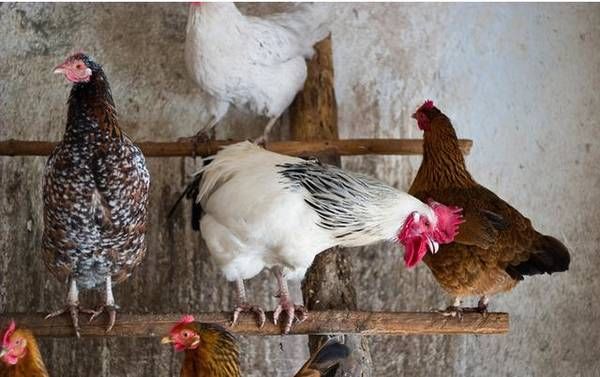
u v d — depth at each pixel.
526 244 2.95
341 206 2.86
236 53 3.09
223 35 3.07
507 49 3.44
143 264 3.32
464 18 3.45
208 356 2.78
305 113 3.27
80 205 2.77
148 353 3.30
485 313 2.97
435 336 3.35
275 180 2.87
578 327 3.37
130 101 3.38
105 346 3.30
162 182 3.34
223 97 3.17
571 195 3.40
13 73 3.36
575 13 3.45
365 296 3.35
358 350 2.97
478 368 3.35
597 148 3.42
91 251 2.82
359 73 3.42
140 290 3.32
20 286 3.29
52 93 3.36
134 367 3.30
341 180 2.88
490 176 3.40
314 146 3.19
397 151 3.21
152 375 3.30
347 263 3.11
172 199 3.34
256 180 2.87
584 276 3.38
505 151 3.41
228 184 2.89
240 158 2.95
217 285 3.33
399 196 2.89
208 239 2.92
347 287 3.07
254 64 3.12
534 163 3.41
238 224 2.87
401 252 3.37
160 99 3.38
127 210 2.80
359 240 2.90
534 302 3.37
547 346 3.37
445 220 2.90
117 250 2.84
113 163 2.76
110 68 3.38
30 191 3.32
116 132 2.77
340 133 3.40
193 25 3.07
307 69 3.30
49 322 2.86
